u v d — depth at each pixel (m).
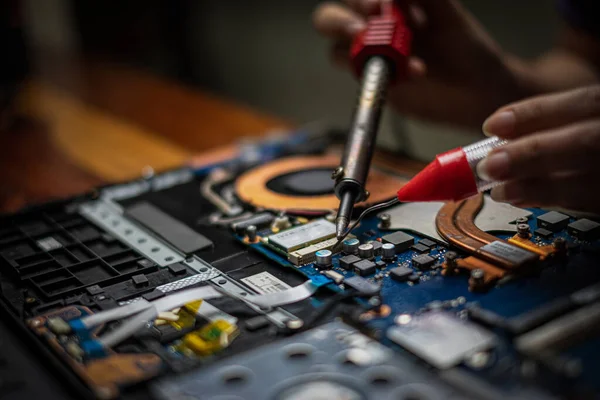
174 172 1.09
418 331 0.61
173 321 0.69
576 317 0.60
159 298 0.73
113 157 1.43
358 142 0.83
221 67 2.64
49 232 0.90
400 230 0.83
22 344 0.66
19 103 1.82
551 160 0.69
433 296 0.68
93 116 1.72
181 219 0.93
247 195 0.96
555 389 0.53
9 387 0.59
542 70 1.46
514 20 1.83
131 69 2.17
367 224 0.86
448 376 0.55
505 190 0.75
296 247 0.79
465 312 0.65
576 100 0.71
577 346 0.57
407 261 0.76
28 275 0.79
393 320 0.64
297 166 1.04
